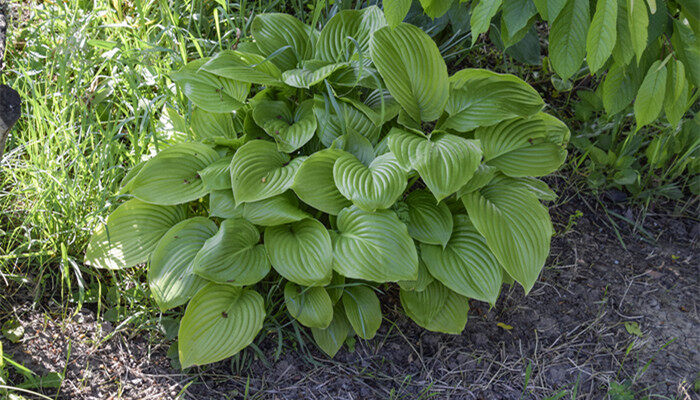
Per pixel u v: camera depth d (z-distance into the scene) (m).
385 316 2.62
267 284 2.47
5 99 1.72
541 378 2.49
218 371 2.36
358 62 2.51
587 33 1.98
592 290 2.86
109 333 2.36
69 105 2.62
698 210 3.28
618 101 2.40
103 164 2.50
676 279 2.94
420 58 2.36
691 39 2.12
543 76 3.49
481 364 2.52
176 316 2.46
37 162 2.49
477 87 2.41
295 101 2.72
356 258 2.15
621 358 2.59
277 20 2.73
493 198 2.34
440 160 2.13
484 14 1.96
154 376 2.29
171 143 2.65
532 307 2.77
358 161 2.27
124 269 2.52
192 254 2.29
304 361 2.43
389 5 2.00
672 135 3.13
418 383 2.42
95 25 2.95
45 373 2.18
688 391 2.47
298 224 2.36
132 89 2.56
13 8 3.04
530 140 2.39
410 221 2.36
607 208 3.26
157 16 3.08
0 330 2.25
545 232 2.29
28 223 2.45
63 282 2.44
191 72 2.53
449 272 2.28
